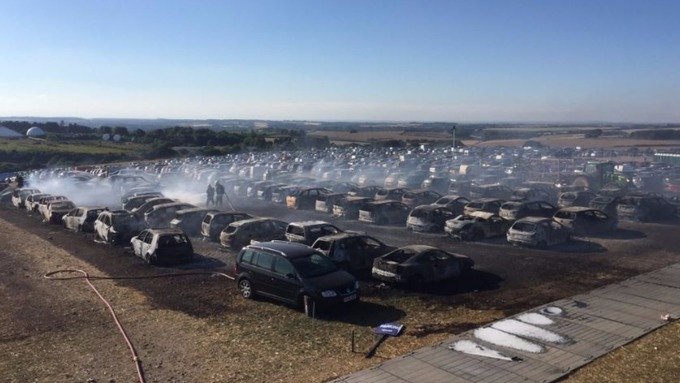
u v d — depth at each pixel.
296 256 16.88
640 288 17.55
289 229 24.14
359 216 33.12
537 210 30.61
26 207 44.09
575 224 27.44
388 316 15.73
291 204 39.59
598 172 47.75
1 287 19.81
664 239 26.09
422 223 29.19
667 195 41.22
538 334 13.53
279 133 188.25
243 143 121.75
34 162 89.31
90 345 13.94
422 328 14.53
